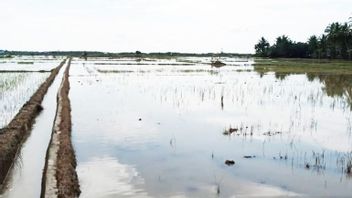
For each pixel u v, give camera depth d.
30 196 9.41
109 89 29.67
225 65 66.19
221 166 11.59
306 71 49.22
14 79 34.62
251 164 11.76
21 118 16.28
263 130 16.02
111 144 13.96
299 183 10.27
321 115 19.34
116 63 72.31
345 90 29.27
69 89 29.38
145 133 15.56
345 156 12.54
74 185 9.59
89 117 18.67
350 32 80.88
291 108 21.38
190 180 10.46
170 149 13.34
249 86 31.56
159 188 9.91
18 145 13.30
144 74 44.31
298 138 14.78
